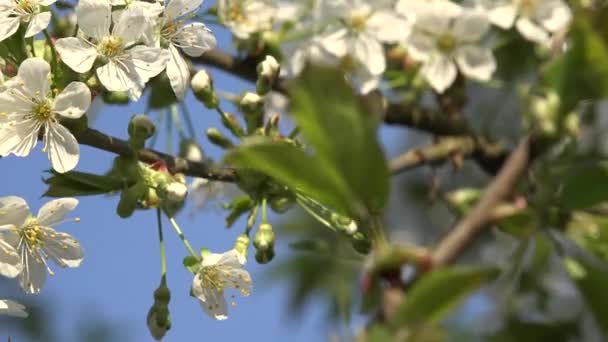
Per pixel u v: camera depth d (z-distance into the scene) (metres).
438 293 0.57
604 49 0.62
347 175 0.60
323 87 0.59
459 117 0.77
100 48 0.70
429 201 0.77
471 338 0.59
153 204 0.70
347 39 0.75
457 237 0.58
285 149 0.60
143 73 0.70
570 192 0.63
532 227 0.64
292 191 0.72
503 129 0.80
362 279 0.58
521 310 0.73
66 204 0.71
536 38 0.75
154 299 0.72
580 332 0.71
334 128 0.59
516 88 0.77
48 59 0.71
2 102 0.69
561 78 0.63
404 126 0.77
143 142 0.70
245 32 0.76
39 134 0.70
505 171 0.59
